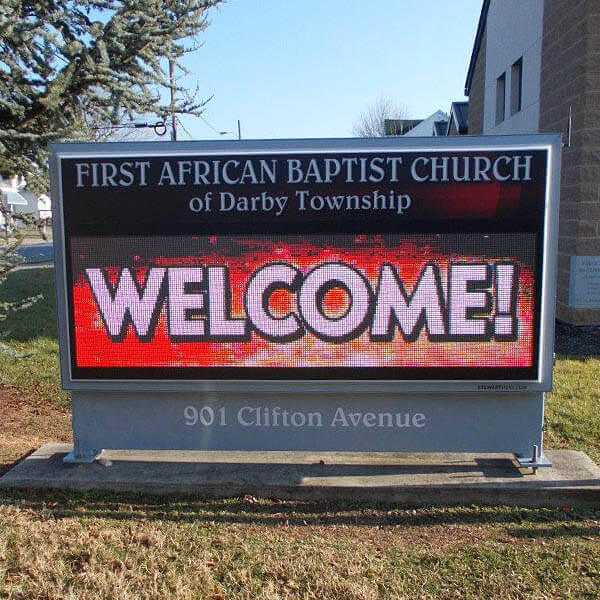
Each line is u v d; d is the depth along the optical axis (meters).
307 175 4.66
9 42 5.45
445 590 3.54
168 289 4.81
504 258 4.64
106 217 4.79
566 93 11.32
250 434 4.96
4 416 6.55
